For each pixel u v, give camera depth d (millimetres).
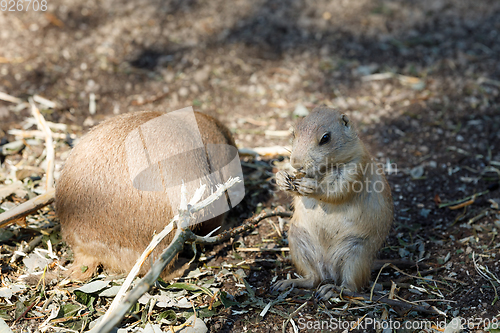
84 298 3551
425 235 4543
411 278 4000
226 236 3775
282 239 4461
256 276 4043
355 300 3686
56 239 4129
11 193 4520
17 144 5227
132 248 3621
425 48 7738
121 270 3719
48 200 4129
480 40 7895
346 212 3826
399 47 7770
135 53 7352
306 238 3975
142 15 8266
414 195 5066
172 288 3734
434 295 3775
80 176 3574
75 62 6965
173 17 8320
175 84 6781
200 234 4125
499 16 8617
